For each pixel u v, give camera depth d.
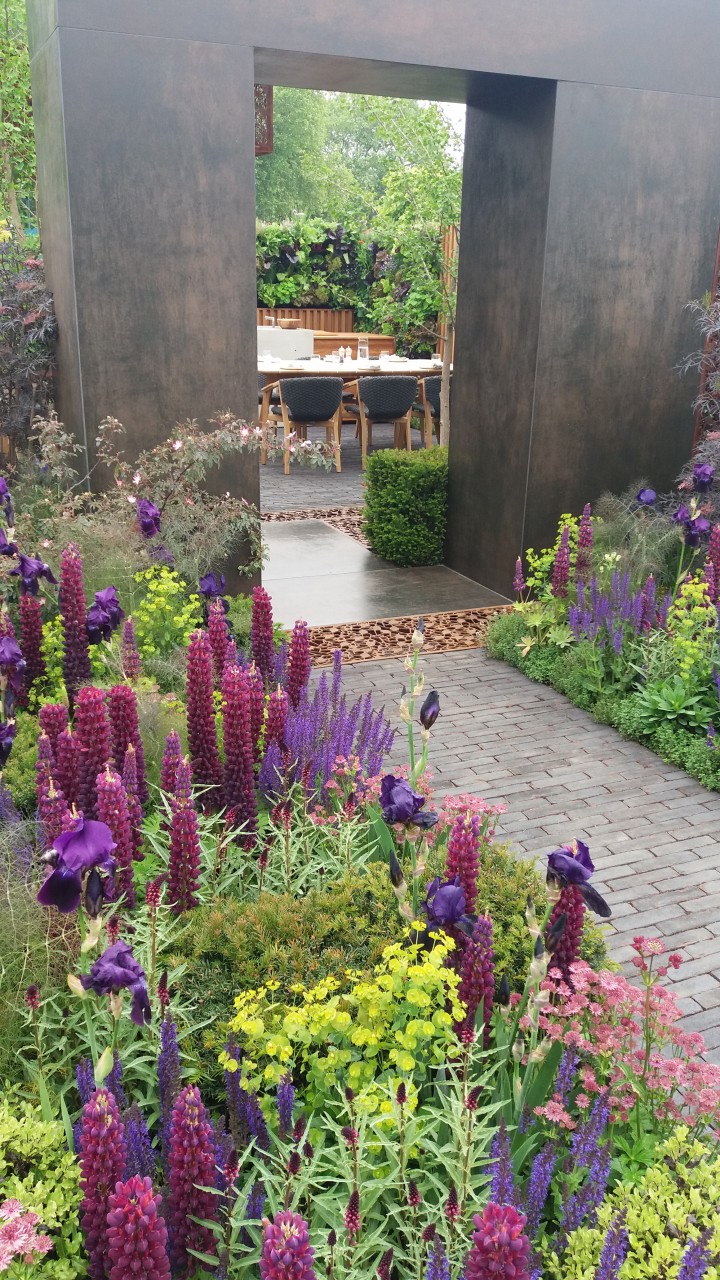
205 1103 2.16
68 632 3.84
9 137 9.44
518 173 6.44
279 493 11.17
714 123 6.60
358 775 3.28
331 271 16.56
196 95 5.32
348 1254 1.64
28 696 4.15
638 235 6.56
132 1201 1.37
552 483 6.84
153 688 3.81
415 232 10.24
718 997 3.12
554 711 5.41
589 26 6.04
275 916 2.49
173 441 5.55
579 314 6.54
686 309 6.89
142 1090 2.14
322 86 6.35
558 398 6.65
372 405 11.45
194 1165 1.53
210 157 5.45
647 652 5.35
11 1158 1.77
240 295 5.71
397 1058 1.85
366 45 5.57
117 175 5.26
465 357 7.34
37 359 6.07
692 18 6.35
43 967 2.14
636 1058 2.04
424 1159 1.90
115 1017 1.72
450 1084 1.90
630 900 3.64
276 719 3.21
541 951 1.85
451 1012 2.08
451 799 2.94
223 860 2.79
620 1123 2.01
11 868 2.34
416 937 2.16
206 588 4.72
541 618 5.95
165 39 5.17
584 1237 1.63
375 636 6.46
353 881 2.69
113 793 2.38
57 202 5.54
